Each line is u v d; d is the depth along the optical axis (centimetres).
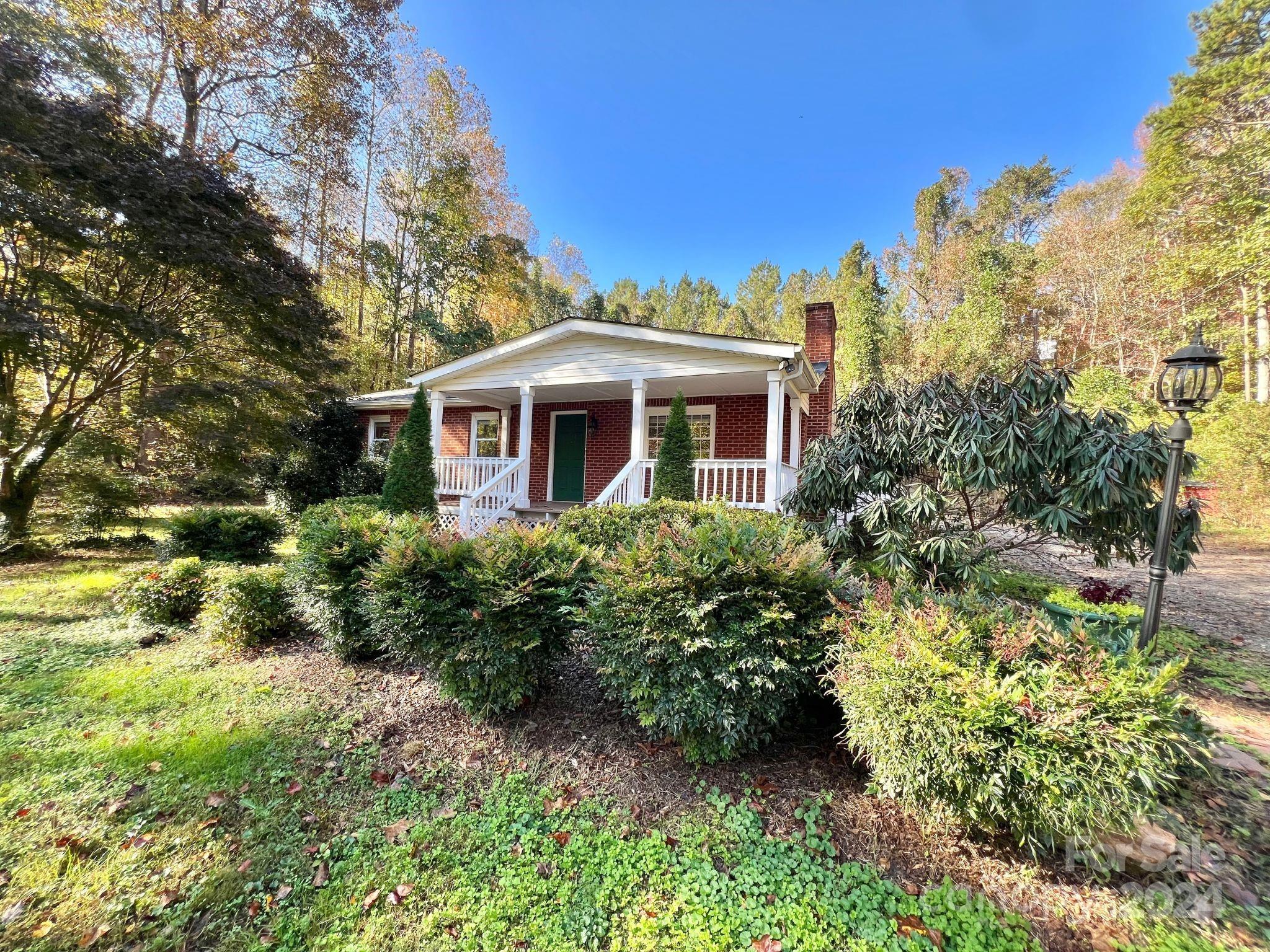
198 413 977
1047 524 428
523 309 2645
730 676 263
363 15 1554
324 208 1888
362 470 1412
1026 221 3138
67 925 191
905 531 459
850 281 3416
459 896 207
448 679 334
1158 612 365
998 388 473
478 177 2280
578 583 340
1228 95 1384
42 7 975
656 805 264
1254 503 1195
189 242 871
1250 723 350
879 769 239
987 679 204
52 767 286
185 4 1311
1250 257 1296
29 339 765
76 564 821
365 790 275
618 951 185
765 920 197
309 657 454
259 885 212
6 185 725
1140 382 1870
